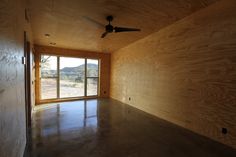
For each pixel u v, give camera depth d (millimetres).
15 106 1556
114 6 2742
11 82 1361
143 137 2834
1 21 1053
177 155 2229
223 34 2545
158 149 2395
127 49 5809
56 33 4238
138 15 3117
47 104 5504
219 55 2609
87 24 3555
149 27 3836
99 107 5211
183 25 3318
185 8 2852
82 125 3418
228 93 2479
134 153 2268
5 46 1157
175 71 3557
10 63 1327
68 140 2643
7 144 1191
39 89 5633
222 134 2576
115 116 4180
